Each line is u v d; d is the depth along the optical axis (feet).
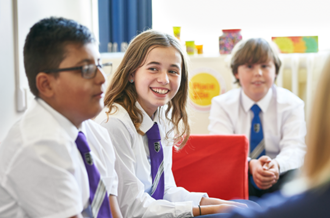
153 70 3.75
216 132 6.40
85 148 2.67
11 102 4.37
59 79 2.49
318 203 1.40
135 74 3.87
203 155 4.59
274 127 6.23
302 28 8.97
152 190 3.81
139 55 3.78
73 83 2.49
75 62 2.49
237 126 6.40
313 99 1.63
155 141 3.88
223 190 4.56
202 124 8.13
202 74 8.04
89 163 2.68
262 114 6.29
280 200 1.52
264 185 5.22
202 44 8.53
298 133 6.01
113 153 3.15
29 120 2.47
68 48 2.47
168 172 4.23
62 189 2.33
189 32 9.27
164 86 3.74
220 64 8.00
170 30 9.28
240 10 9.09
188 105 4.46
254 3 9.04
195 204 3.83
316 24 8.90
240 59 6.17
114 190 3.14
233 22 9.14
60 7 6.31
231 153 4.58
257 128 6.27
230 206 3.40
